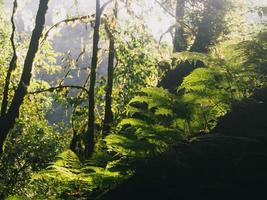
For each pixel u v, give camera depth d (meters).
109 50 13.53
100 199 3.94
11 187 15.86
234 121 4.07
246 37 5.82
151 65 13.80
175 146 3.98
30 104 16.16
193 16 11.00
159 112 4.55
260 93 4.45
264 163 3.47
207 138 3.80
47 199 5.82
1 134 10.37
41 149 16.53
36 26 10.62
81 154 13.27
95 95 14.24
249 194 3.36
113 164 4.48
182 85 4.78
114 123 11.34
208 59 4.93
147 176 3.76
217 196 3.42
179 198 3.51
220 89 4.56
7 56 17.69
